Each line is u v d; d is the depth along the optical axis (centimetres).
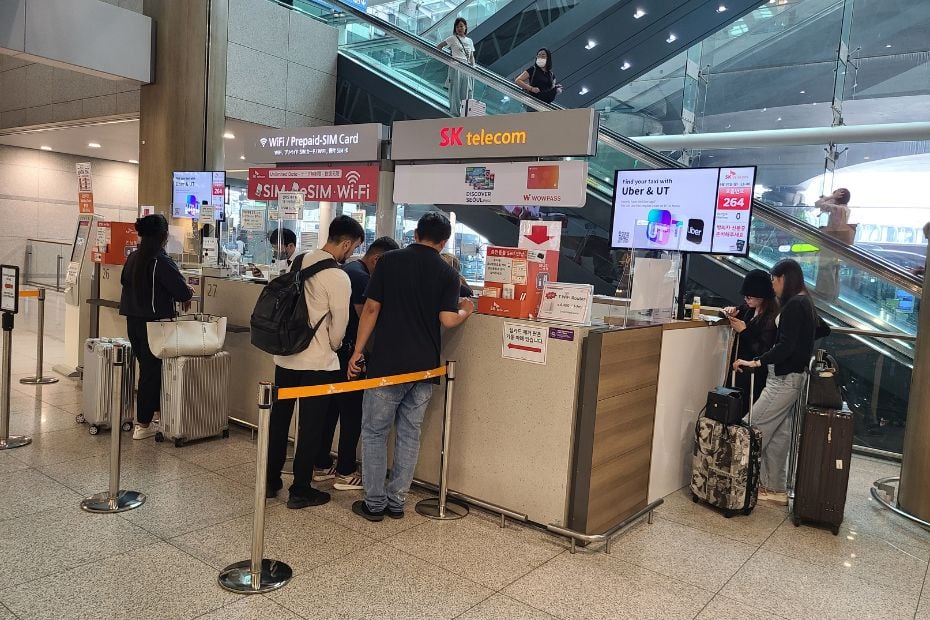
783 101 977
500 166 559
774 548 347
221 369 470
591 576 301
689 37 998
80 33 751
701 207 443
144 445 453
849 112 923
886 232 680
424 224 346
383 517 352
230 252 773
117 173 1692
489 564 306
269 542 315
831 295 582
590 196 717
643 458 379
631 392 355
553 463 338
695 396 431
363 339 341
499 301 358
